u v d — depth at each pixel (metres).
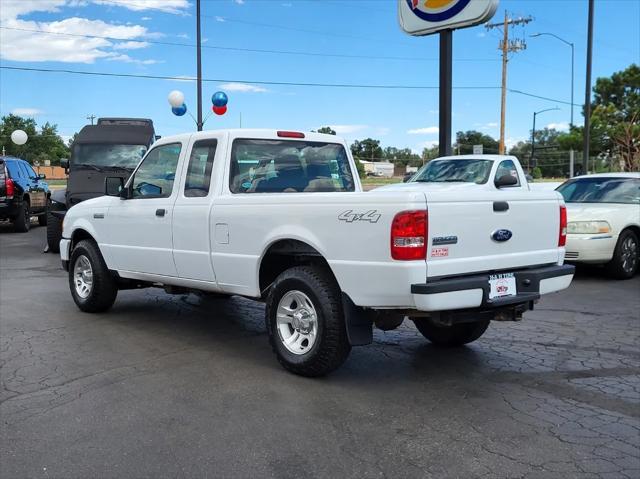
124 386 4.67
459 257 4.34
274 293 4.98
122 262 6.62
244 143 5.69
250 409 4.21
